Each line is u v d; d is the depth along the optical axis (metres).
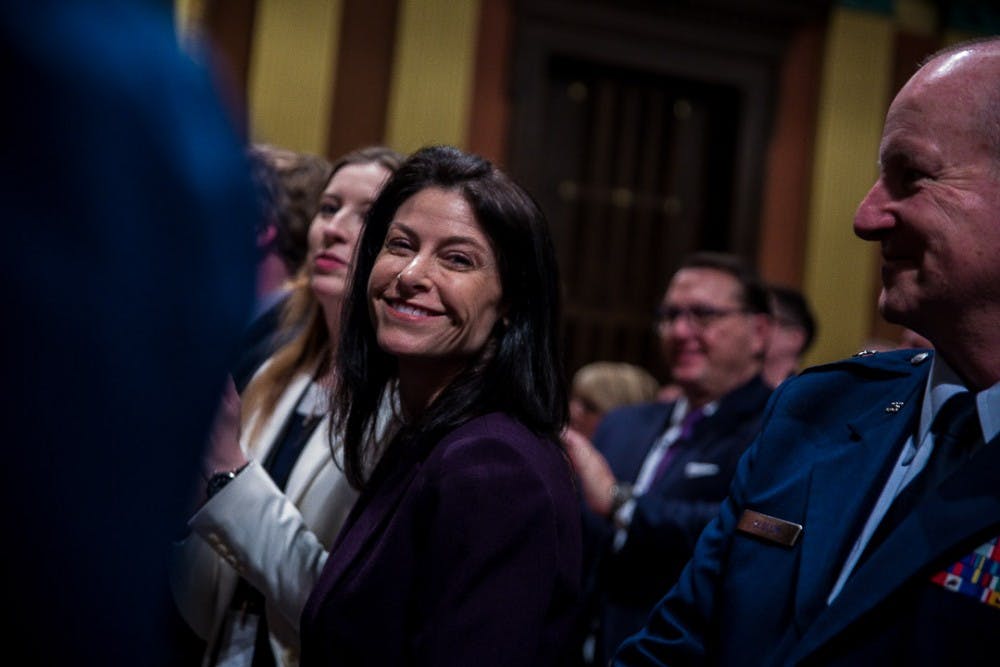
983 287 1.03
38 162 0.45
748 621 1.16
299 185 2.25
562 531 1.32
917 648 1.00
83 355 0.46
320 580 1.39
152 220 0.47
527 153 6.64
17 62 0.45
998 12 7.43
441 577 1.26
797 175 7.13
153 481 0.49
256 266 0.54
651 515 2.29
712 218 7.32
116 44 0.48
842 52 7.09
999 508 0.99
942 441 1.10
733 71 7.02
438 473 1.32
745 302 2.68
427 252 1.44
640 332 7.37
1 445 0.46
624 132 7.28
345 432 1.59
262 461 1.81
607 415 3.04
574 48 6.76
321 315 1.93
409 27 6.39
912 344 2.46
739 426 2.54
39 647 0.47
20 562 0.46
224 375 0.52
